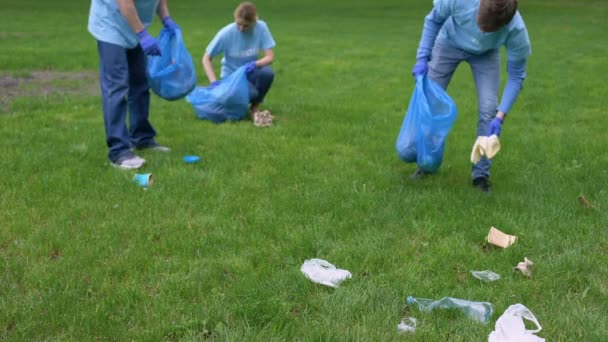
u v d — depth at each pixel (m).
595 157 5.48
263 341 2.71
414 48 13.84
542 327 2.84
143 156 5.34
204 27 17.38
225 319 2.86
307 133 6.30
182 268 3.36
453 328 2.82
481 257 3.57
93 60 10.89
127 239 3.72
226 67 7.24
